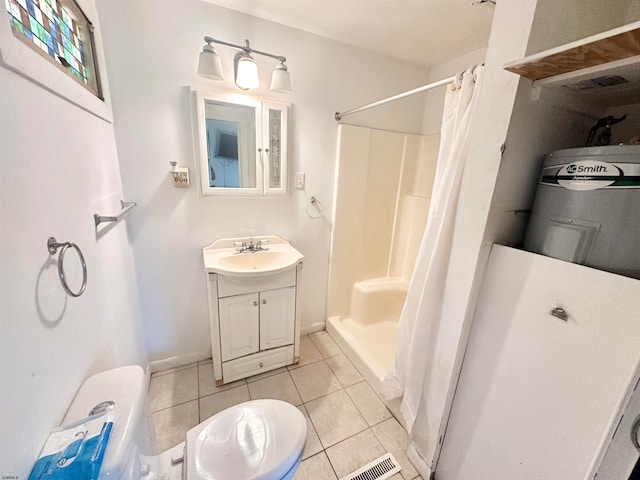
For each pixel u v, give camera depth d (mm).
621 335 637
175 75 1407
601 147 685
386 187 2182
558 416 767
